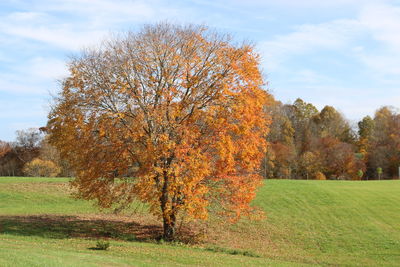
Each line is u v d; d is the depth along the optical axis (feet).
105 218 105.60
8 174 302.86
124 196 81.66
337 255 81.82
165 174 75.10
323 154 276.82
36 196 139.33
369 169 287.28
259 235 96.43
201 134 75.92
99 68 77.66
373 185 163.32
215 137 73.61
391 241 89.40
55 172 245.86
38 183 155.63
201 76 75.87
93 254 59.16
